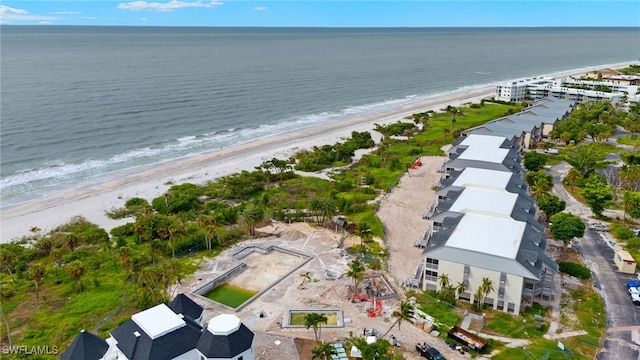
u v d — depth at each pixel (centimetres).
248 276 9981
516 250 8712
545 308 8725
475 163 14188
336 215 12900
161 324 6788
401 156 18362
